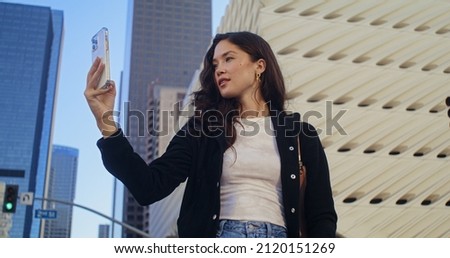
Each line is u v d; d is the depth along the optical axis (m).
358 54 35.34
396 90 35.59
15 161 180.62
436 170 34.66
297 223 2.45
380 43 36.00
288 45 33.47
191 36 198.50
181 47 196.12
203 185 2.50
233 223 2.38
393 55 36.78
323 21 34.75
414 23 37.81
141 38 194.62
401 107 35.38
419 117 35.50
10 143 183.12
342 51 35.16
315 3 35.03
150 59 191.75
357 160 32.81
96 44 2.47
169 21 199.00
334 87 34.09
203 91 2.83
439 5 38.56
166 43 195.38
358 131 33.47
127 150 2.29
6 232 70.62
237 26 41.09
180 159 2.51
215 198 2.42
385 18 37.34
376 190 32.78
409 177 34.06
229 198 2.46
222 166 2.50
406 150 34.66
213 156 2.52
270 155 2.55
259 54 2.80
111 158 2.26
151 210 89.25
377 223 31.91
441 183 34.47
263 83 2.81
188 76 192.00
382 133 34.16
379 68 35.50
